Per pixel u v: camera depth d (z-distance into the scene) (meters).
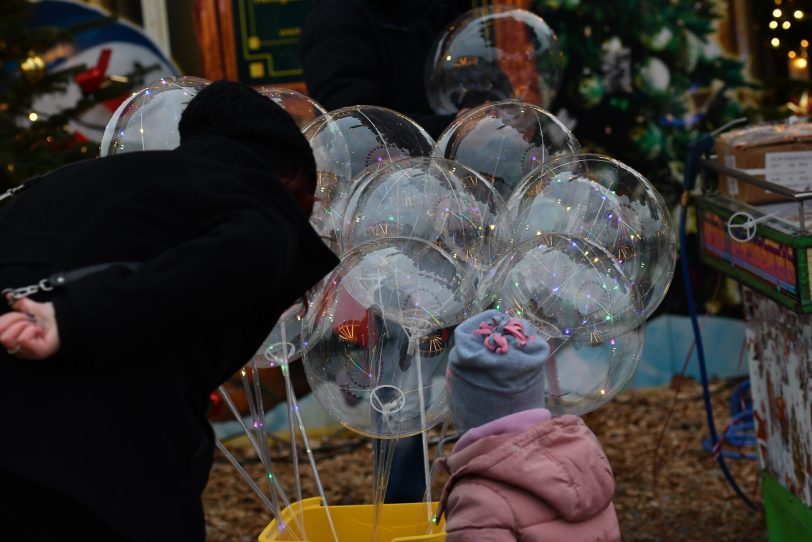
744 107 5.98
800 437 3.48
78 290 1.82
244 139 2.13
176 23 5.62
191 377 1.99
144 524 1.86
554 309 2.38
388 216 2.60
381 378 2.40
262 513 4.87
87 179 2.02
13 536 1.94
